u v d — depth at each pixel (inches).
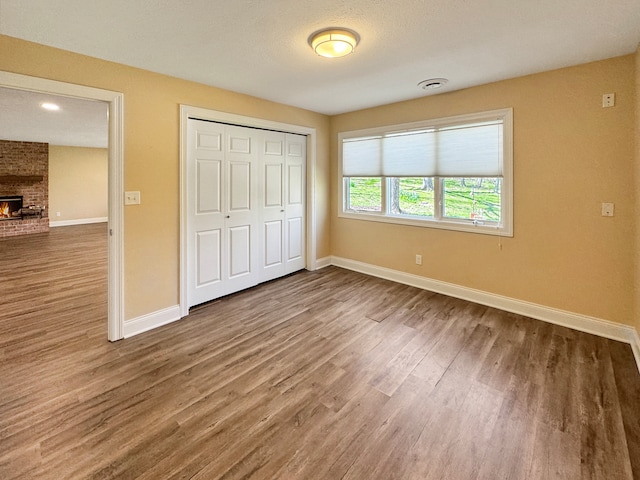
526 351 100.3
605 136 105.6
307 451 63.4
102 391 80.9
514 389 82.2
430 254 154.2
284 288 158.9
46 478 56.9
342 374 89.0
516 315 126.6
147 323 115.7
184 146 122.2
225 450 63.5
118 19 78.0
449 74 117.5
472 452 63.1
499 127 127.2
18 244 253.9
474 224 138.9
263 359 96.5
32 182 311.3
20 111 174.9
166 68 109.7
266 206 163.8
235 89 134.5
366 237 180.5
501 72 115.5
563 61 106.0
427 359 96.3
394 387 83.4
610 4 73.2
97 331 113.5
